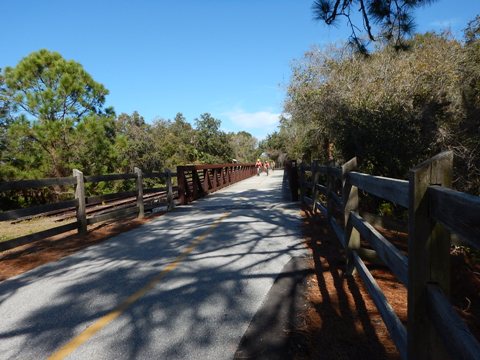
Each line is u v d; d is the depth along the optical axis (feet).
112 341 10.66
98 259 19.54
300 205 36.17
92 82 61.16
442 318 5.90
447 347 5.79
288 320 11.65
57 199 59.77
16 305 13.74
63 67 58.75
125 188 73.82
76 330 11.45
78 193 25.89
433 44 47.62
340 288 14.21
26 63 57.52
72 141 59.47
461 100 36.55
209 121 182.09
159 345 10.35
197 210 36.35
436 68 39.88
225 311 12.39
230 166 73.41
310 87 70.54
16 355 10.16
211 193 55.42
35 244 24.49
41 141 56.08
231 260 18.15
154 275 16.30
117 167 72.74
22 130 54.39
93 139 60.03
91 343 10.61
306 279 15.25
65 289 15.16
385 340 10.40
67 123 57.67
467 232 5.13
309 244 20.62
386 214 30.60
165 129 203.10
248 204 38.73
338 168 21.22
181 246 21.36
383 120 35.47
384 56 45.39
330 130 42.91
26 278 17.02
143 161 108.47
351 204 15.69
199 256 19.04
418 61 43.70
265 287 14.46
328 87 55.83
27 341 10.92
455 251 17.74
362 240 20.63
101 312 12.67
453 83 38.24
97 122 59.57
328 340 10.46
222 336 10.74
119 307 13.01
